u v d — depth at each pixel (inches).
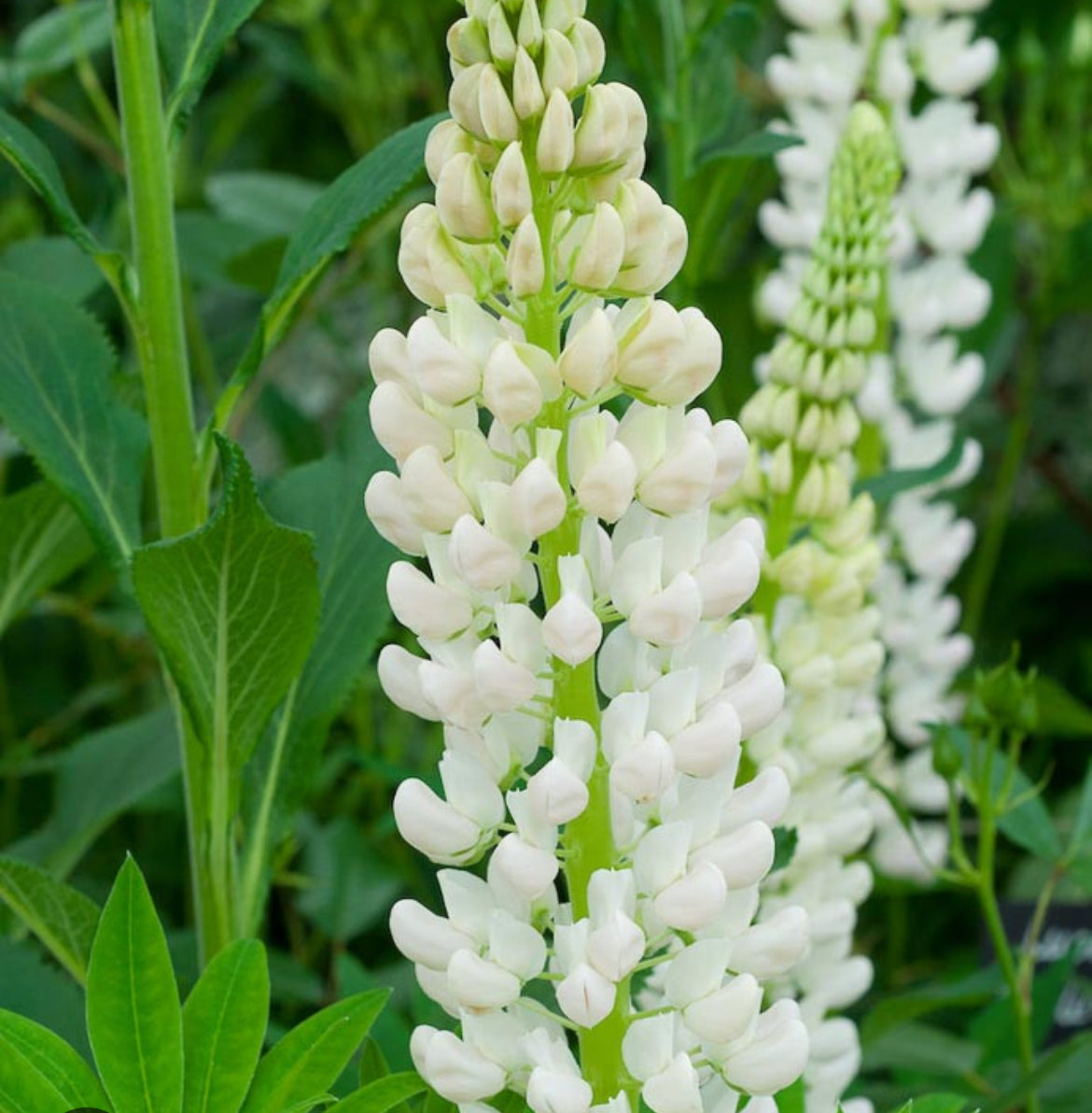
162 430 29.5
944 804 38.6
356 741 47.3
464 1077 25.2
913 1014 33.0
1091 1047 31.8
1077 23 48.8
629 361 24.7
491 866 25.6
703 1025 25.1
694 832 25.4
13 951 29.4
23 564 34.4
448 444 25.2
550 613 24.8
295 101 62.2
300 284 28.9
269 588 27.3
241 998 25.0
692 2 42.1
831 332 30.8
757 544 25.6
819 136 40.1
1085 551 57.6
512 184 24.5
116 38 29.2
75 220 28.5
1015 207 50.3
